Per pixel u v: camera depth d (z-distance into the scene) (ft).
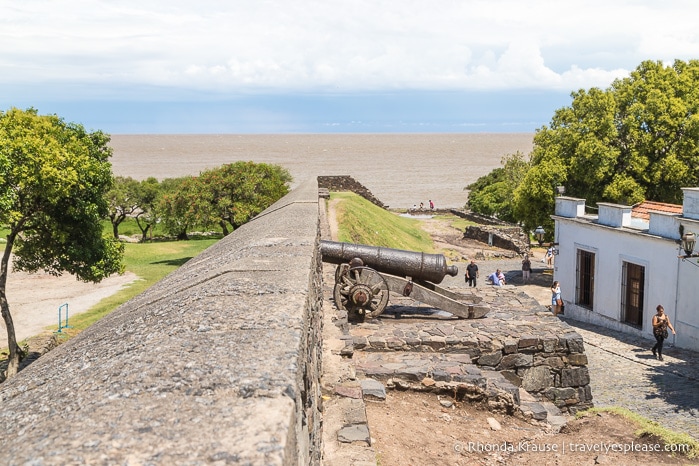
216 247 28.86
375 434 24.77
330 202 131.85
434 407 29.91
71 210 59.31
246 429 5.85
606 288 74.64
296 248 19.42
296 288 12.57
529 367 38.52
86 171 58.85
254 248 19.60
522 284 100.83
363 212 129.39
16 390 8.65
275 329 9.37
